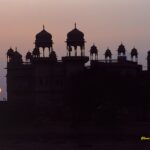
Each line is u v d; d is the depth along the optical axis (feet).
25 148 541.34
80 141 594.24
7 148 540.93
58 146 558.97
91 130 654.12
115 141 601.62
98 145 564.30
